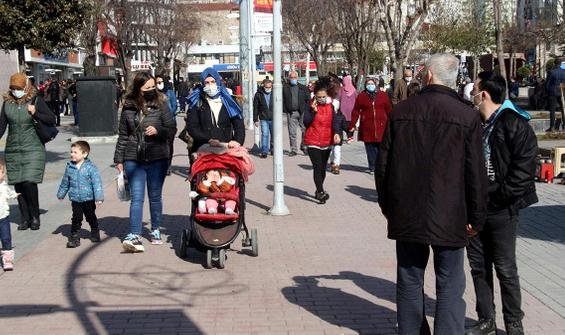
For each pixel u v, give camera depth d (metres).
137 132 7.90
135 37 36.00
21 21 14.48
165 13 43.91
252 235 7.74
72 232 8.21
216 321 5.65
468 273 6.99
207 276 6.98
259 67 46.91
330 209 10.57
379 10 20.98
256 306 6.02
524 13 34.00
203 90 8.08
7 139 9.07
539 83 27.84
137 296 6.34
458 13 47.28
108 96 21.22
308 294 6.36
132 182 7.96
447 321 4.59
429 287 6.54
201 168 7.38
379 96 13.98
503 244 5.04
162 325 5.57
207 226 7.33
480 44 42.19
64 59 45.09
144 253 7.93
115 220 9.80
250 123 27.70
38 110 8.97
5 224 7.16
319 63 38.50
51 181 13.34
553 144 16.73
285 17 37.28
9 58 28.05
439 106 4.47
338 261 7.52
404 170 4.49
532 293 6.30
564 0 26.52
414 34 19.50
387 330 5.44
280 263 7.45
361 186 12.83
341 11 32.97
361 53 32.47
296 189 12.50
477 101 5.11
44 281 6.84
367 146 14.33
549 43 29.67
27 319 5.75
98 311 5.93
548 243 8.13
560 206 10.23
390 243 8.34
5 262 7.17
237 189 7.49
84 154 8.15
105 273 7.11
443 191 4.42
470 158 4.43
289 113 17.66
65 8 14.94
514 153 4.86
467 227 4.54
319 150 10.92
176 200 11.43
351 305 6.04
